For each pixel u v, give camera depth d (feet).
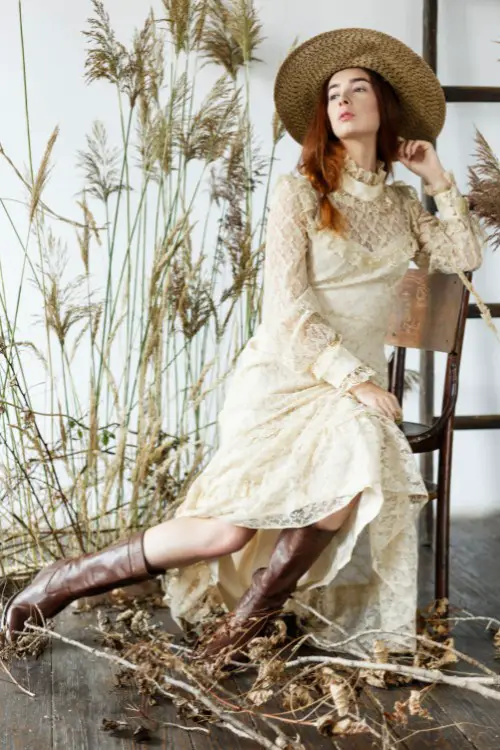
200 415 11.68
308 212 7.95
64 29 11.40
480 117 12.25
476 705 7.15
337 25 11.91
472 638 8.52
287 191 8.03
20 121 11.42
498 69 12.20
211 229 11.82
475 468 12.84
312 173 8.16
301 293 7.80
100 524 9.91
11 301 11.53
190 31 11.16
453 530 12.26
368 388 7.58
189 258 10.27
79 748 6.45
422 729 6.68
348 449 7.22
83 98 11.51
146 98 10.18
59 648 8.20
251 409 7.86
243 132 10.62
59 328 9.66
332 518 7.19
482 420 11.21
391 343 9.62
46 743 6.51
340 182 8.19
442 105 8.79
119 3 11.48
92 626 8.10
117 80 10.14
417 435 8.54
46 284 11.53
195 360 11.71
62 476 11.22
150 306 9.71
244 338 10.86
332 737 6.13
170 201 10.68
